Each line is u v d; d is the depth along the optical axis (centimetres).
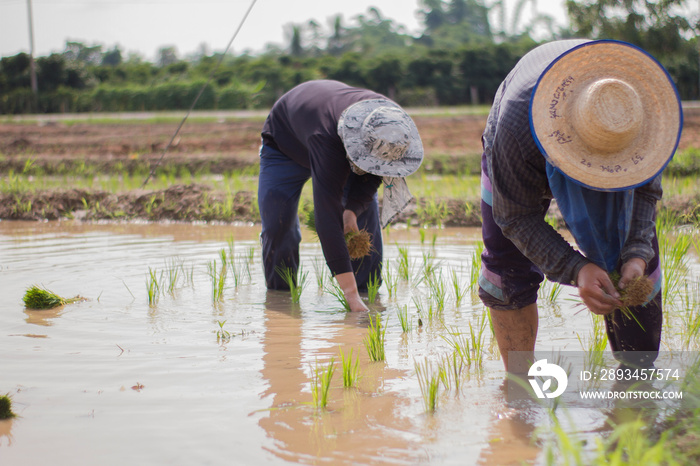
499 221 276
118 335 402
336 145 430
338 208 445
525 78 266
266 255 527
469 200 931
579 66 241
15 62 4659
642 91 240
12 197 1045
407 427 267
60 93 4084
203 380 325
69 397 304
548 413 277
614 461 211
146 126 2394
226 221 953
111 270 594
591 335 388
